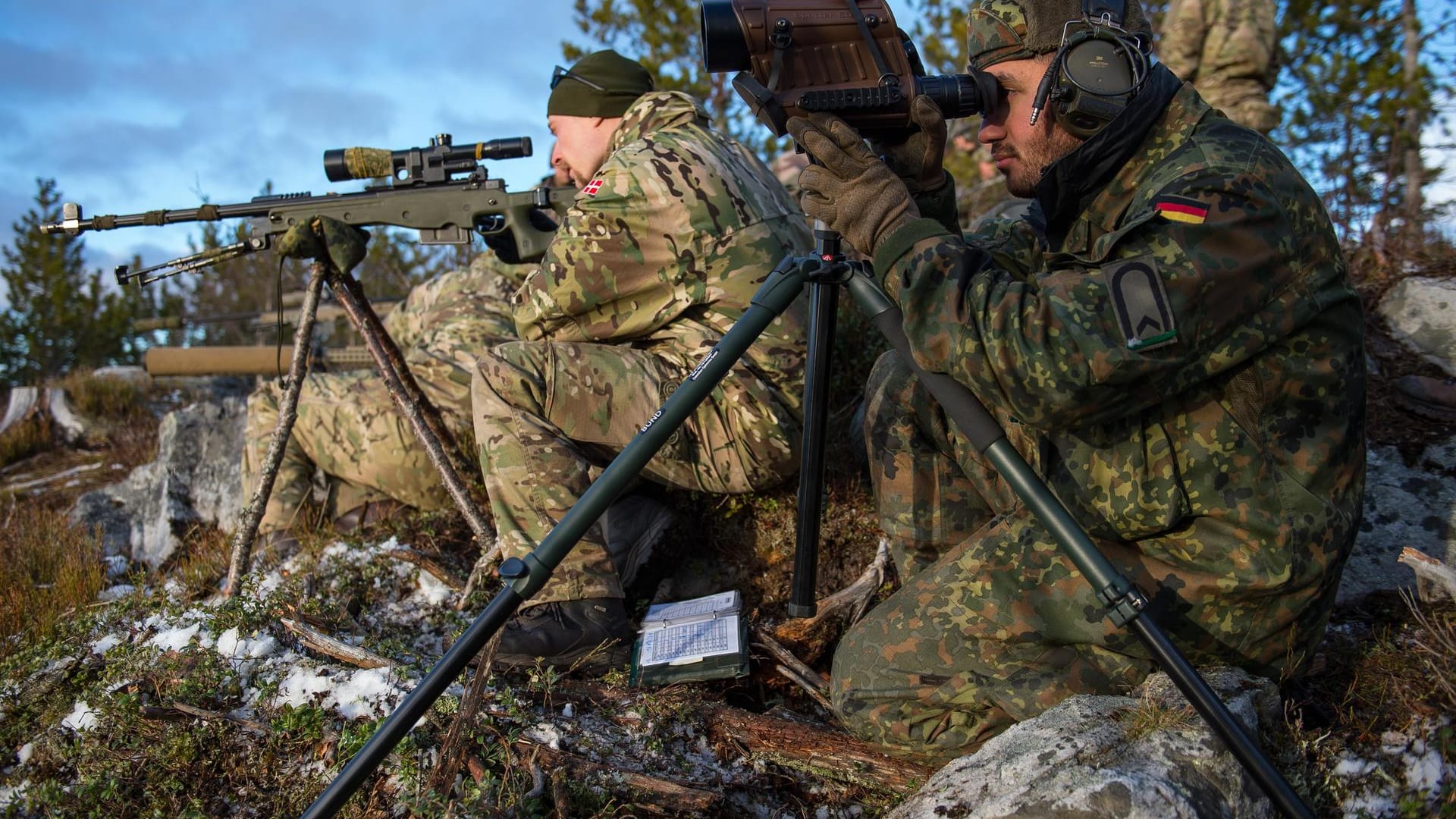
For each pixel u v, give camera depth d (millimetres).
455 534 3432
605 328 2982
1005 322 1871
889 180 2002
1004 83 2123
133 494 4406
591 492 1922
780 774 2318
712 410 2910
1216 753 1842
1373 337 3475
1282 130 5629
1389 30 5340
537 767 2184
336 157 3361
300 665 2555
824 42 2047
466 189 3381
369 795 2150
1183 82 2084
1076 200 2117
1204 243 1810
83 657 2713
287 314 8305
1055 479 2180
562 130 3441
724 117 8219
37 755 2455
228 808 2238
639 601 3043
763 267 2963
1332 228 1975
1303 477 1979
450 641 2867
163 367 6090
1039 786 1810
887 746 2285
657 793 2152
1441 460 2916
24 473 6043
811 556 2342
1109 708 1987
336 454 3494
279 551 3418
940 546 2598
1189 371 1855
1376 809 2004
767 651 2719
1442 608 2500
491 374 2775
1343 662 2361
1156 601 2068
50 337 15602
